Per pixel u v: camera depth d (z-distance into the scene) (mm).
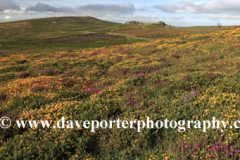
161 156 3838
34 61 24219
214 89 6801
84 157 3953
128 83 9398
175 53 19859
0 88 9023
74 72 13945
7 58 31484
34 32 167625
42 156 3902
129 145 4410
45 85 9391
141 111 5582
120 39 83500
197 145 3895
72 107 5922
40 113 5539
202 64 12922
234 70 9773
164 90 7559
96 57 21547
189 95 6664
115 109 5816
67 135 4391
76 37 100125
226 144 3727
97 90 8656
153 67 13516
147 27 159000
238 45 18453
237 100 5625
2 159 3680
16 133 4766
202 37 32031
